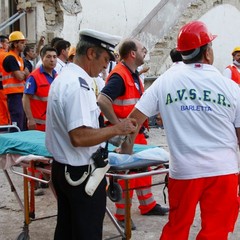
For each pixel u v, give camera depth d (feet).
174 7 42.68
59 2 35.99
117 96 15.30
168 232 10.55
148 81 39.91
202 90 10.25
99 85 18.67
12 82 25.88
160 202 19.04
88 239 10.02
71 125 9.42
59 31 36.17
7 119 27.07
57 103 9.68
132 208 18.15
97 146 10.20
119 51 16.01
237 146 10.68
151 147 13.48
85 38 9.95
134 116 10.77
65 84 9.64
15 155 14.16
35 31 35.55
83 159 9.90
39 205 18.67
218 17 46.24
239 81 26.40
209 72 10.41
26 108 20.11
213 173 10.12
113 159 11.49
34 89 20.02
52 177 10.49
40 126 20.24
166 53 41.70
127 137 11.79
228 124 10.32
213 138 10.19
